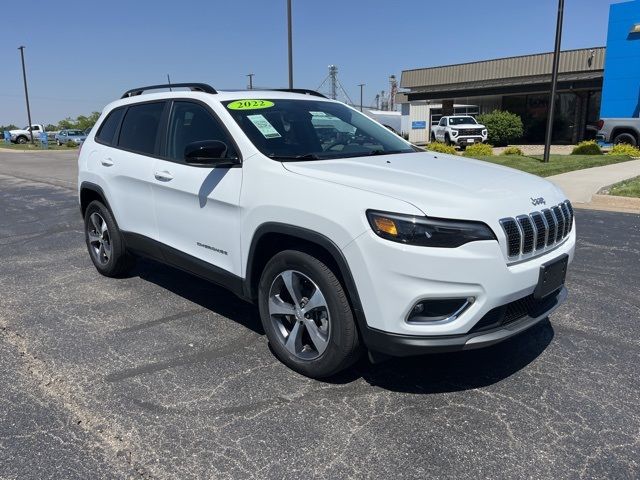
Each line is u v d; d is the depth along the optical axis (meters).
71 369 3.71
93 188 5.42
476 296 2.97
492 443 2.88
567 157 17.55
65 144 47.94
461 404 3.26
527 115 32.50
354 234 3.03
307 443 2.89
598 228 7.78
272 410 3.20
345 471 2.68
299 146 3.97
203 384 3.50
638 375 3.58
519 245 3.12
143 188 4.72
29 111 47.19
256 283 3.84
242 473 2.67
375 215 2.99
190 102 4.40
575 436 2.94
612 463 2.72
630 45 21.30
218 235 3.98
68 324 4.48
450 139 27.80
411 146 4.71
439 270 2.89
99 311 4.76
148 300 5.02
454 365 3.73
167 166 4.42
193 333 4.28
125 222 5.08
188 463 2.74
